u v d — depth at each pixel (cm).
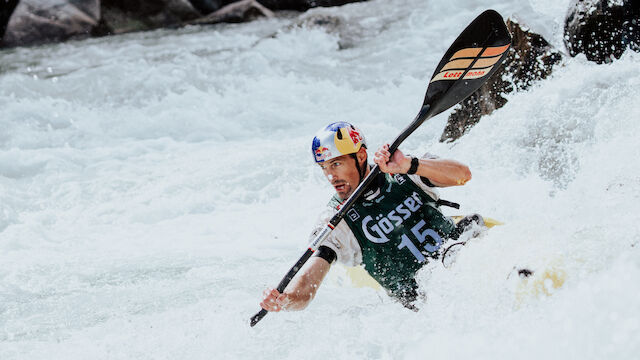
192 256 1888
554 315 923
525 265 1054
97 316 1484
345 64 4422
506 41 1371
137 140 3319
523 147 2058
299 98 3744
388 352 1087
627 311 841
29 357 1279
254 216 2219
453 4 4881
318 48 4831
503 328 988
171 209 2334
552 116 2039
